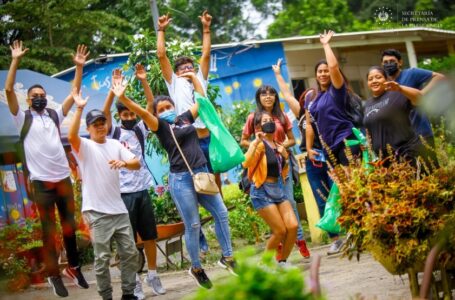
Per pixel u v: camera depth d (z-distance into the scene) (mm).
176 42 12945
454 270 5719
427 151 7258
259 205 8359
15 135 10703
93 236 7836
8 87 8430
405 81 7801
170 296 8508
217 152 8117
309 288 3631
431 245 5609
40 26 25984
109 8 29375
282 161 8500
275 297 3355
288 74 19969
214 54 20031
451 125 6207
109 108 8828
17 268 9398
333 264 8867
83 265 12898
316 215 11320
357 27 34219
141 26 28547
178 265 10969
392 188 5852
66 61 26188
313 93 9844
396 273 5887
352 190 6031
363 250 6031
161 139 8039
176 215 11469
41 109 8539
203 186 7816
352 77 23438
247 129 10172
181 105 8492
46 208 8438
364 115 7809
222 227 8062
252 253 3549
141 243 9586
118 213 7863
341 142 9336
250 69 20109
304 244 9781
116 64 19719
